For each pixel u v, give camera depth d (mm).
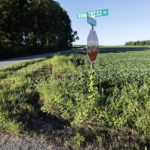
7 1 21391
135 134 2439
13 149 2100
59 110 3355
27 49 27391
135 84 4168
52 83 4371
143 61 11648
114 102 3330
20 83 5070
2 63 13047
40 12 28125
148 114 2717
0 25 21281
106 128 2684
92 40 3016
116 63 10312
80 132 2541
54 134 2484
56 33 38719
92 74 3189
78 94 3613
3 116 2744
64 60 9469
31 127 2693
